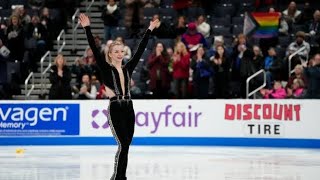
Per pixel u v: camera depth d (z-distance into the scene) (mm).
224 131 19375
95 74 21891
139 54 10383
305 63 21469
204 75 20391
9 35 23391
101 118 19812
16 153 17266
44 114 20062
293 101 18844
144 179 12008
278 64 21406
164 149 18266
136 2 24375
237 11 25891
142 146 19297
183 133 19594
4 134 20125
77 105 19953
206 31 23406
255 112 19156
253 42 23656
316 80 19219
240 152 17391
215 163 14758
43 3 26500
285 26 23641
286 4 26094
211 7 25938
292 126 18859
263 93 20391
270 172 13094
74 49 25266
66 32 26016
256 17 23766
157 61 20609
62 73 20641
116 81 10023
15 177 12438
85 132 19906
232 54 21266
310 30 22938
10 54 23391
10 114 20125
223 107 19406
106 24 24859
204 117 19469
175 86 20609
